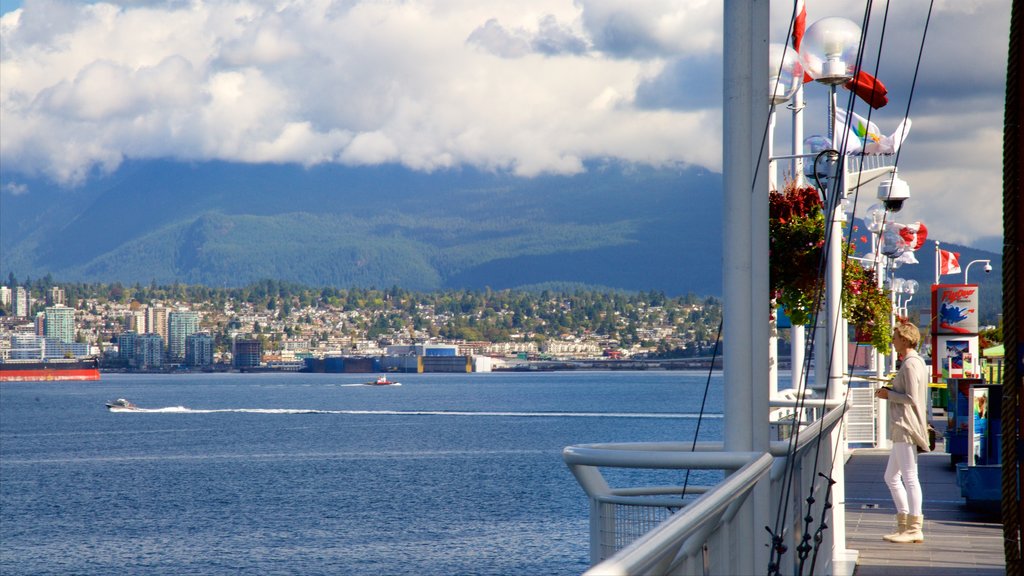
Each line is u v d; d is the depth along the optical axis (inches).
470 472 4200.3
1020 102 257.9
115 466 4921.3
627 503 295.0
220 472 4517.7
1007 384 262.2
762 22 300.5
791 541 361.4
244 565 2436.0
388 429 6766.7
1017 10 256.8
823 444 486.9
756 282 303.1
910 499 614.5
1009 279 259.8
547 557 2285.9
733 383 301.0
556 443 5482.3
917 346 625.0
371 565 2303.2
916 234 1680.6
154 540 2915.8
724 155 304.3
